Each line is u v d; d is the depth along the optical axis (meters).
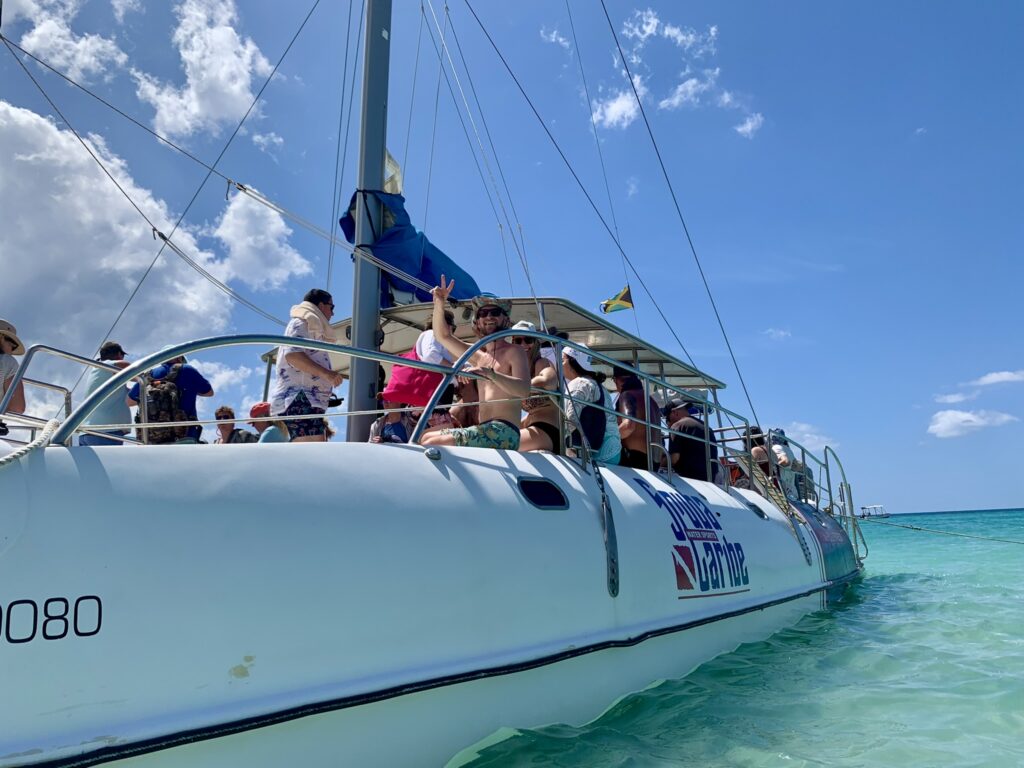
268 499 2.93
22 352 5.18
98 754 2.29
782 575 6.96
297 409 5.04
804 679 5.16
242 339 3.28
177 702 2.49
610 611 4.22
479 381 4.76
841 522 11.48
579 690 3.92
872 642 6.44
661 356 7.56
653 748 3.76
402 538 3.24
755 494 7.91
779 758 3.67
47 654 2.33
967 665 5.57
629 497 4.93
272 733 2.68
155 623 2.52
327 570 2.94
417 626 3.16
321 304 5.36
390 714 3.02
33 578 2.38
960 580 11.62
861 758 3.69
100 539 2.52
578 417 4.90
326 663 2.84
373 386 5.67
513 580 3.63
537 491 4.16
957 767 3.57
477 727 3.33
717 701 4.54
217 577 2.68
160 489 2.72
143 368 2.95
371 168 6.14
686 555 5.18
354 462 3.36
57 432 2.68
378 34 6.28
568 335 6.84
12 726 2.23
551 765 3.50
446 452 3.86
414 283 5.79
